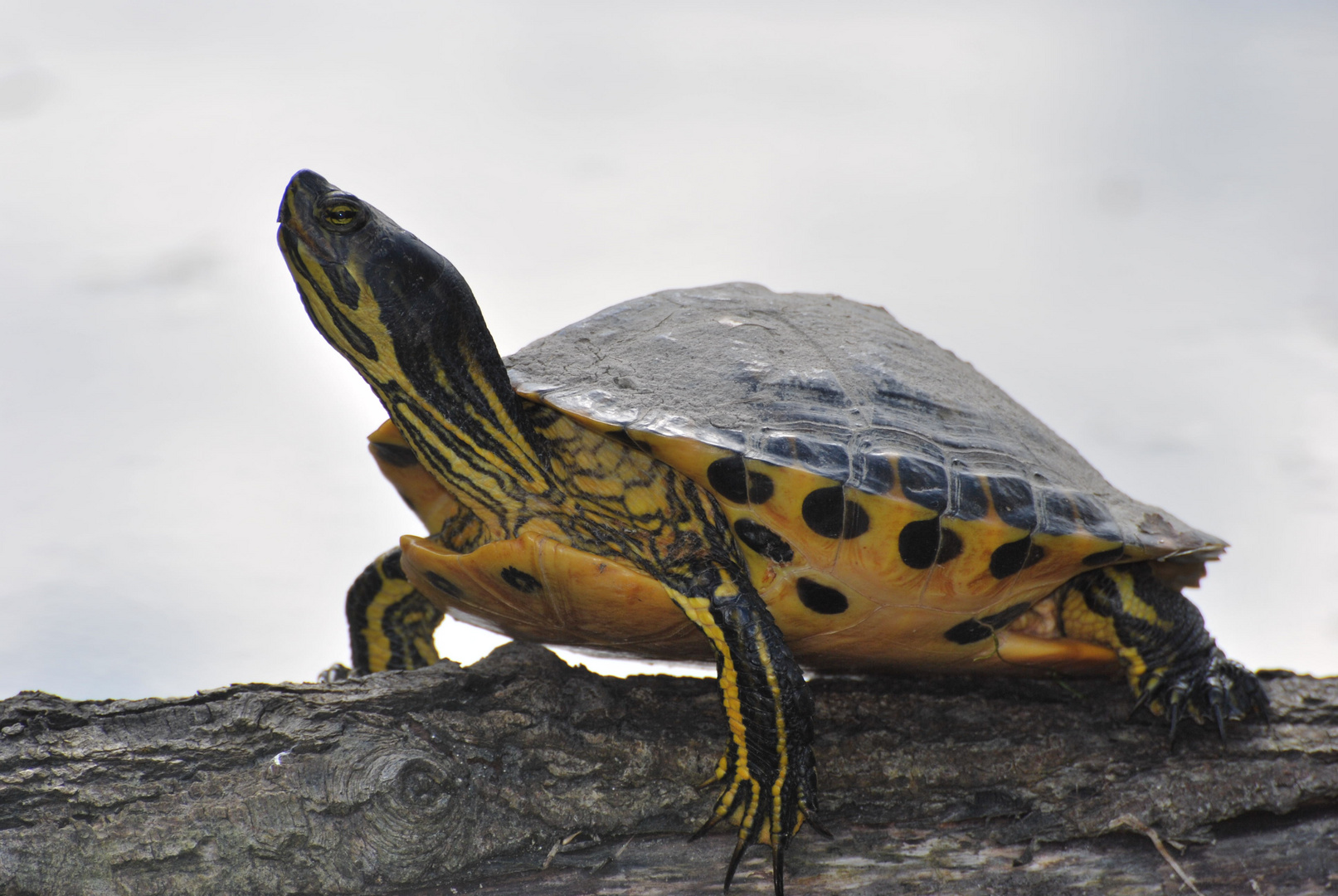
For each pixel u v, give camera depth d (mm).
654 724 6016
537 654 6168
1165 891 5758
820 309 7480
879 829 6043
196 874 4938
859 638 6273
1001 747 6246
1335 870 5930
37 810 4816
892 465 5855
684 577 5887
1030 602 6445
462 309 6172
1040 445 6957
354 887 5195
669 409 6062
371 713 5504
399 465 7492
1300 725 6500
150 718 5215
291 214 5945
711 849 5816
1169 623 6398
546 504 6566
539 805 5613
